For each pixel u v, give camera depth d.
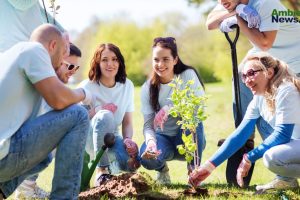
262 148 4.72
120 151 5.21
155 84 5.27
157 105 5.29
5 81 4.20
